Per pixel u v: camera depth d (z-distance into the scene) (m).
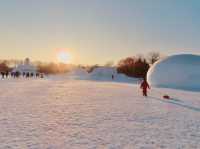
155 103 19.67
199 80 44.12
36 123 11.53
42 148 8.02
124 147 8.30
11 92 26.05
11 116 13.05
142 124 11.84
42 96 22.92
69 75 100.12
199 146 8.59
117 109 16.16
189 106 18.22
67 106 17.05
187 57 50.50
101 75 88.00
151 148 8.28
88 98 22.17
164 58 53.44
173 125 11.74
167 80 46.25
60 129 10.53
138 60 104.06
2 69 129.25
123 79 81.88
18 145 8.24
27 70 107.88
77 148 8.10
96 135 9.72
